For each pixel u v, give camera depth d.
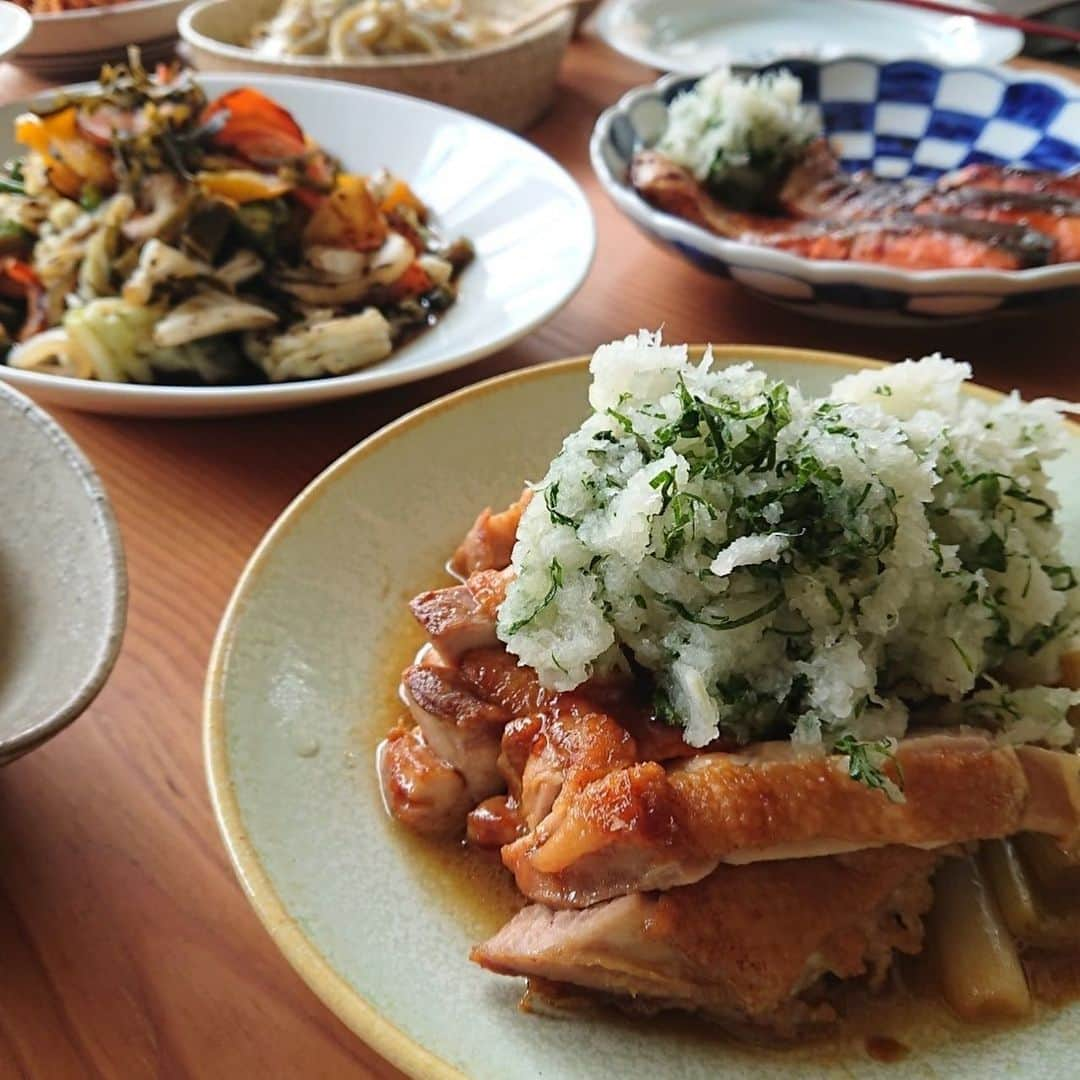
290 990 0.24
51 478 0.29
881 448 0.27
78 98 0.45
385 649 0.30
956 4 0.68
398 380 0.36
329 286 0.43
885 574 0.26
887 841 0.24
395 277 0.43
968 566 0.28
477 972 0.24
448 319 0.43
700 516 0.25
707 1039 0.23
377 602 0.30
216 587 0.33
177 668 0.31
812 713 0.25
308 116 0.52
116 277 0.42
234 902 0.26
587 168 0.54
